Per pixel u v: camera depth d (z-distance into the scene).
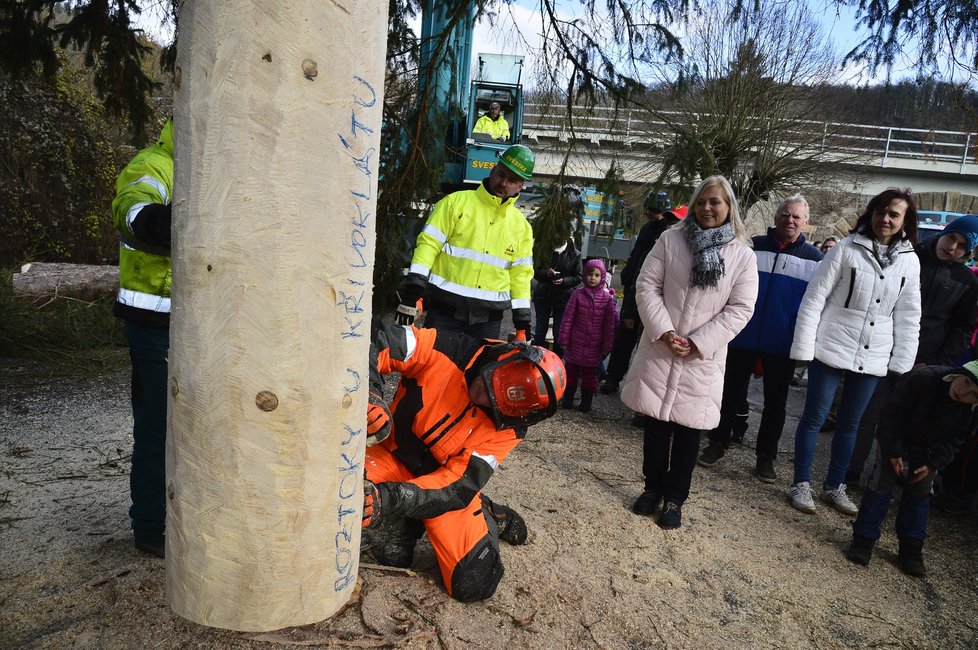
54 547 2.67
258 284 1.29
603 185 5.85
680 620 2.73
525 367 2.28
